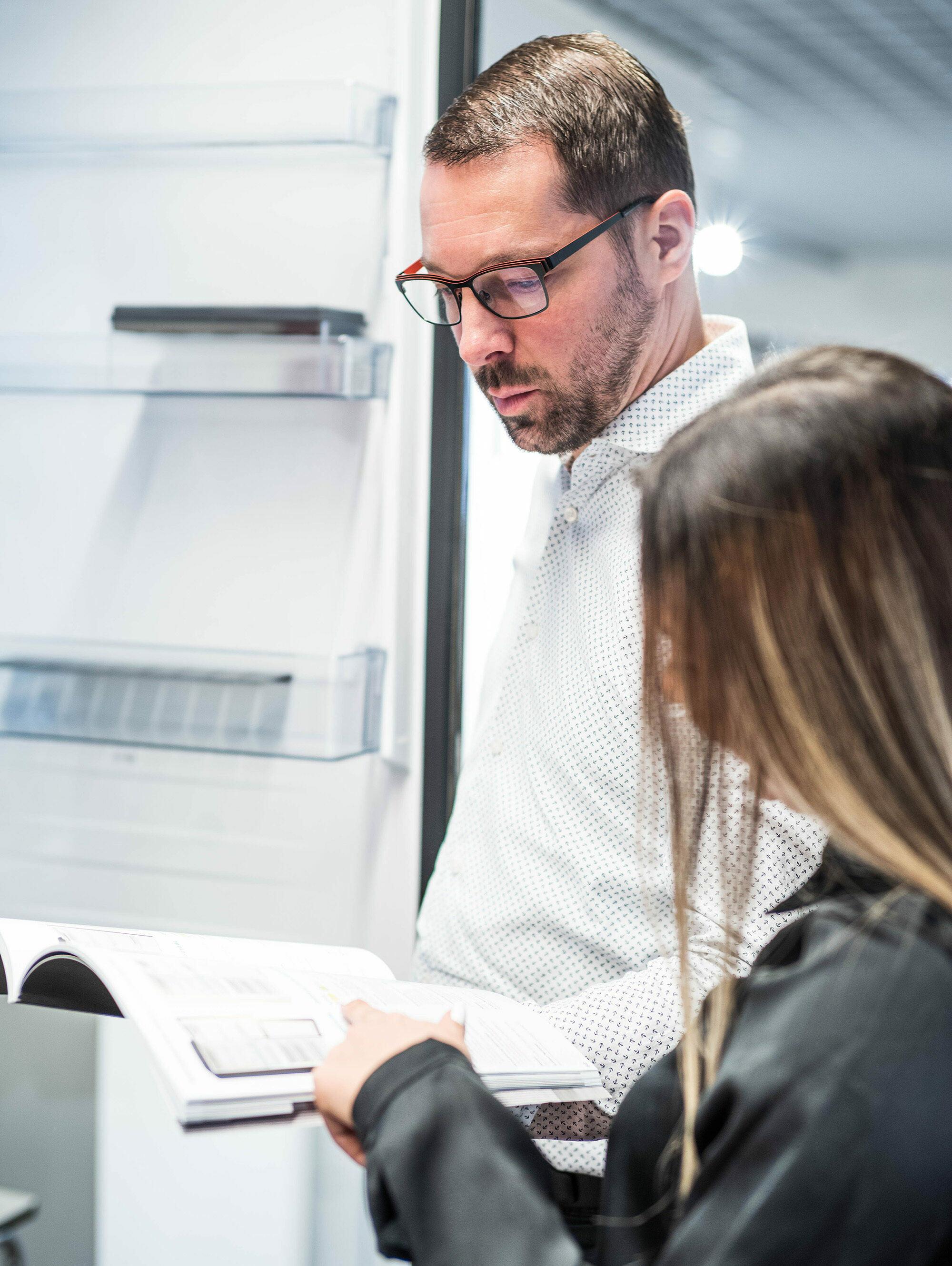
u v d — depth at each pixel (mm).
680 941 585
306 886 1646
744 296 6094
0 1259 1523
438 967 1117
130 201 1646
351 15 1549
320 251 1569
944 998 458
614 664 991
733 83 4078
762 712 503
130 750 1693
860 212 5957
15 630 1736
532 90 967
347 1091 588
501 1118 568
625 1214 629
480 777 1140
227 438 1636
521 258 966
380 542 1569
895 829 478
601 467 1054
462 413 1617
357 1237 1608
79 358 1555
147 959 713
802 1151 452
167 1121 1606
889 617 486
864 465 497
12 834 1747
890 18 3512
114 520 1686
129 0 1646
